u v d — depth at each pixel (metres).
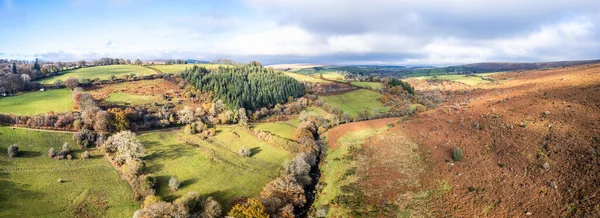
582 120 79.12
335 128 125.62
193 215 70.12
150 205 69.56
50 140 98.50
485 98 142.38
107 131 109.44
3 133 96.12
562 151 69.38
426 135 98.38
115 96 145.75
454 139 91.06
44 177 81.94
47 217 68.75
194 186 87.69
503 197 62.84
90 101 121.38
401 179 79.38
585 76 132.12
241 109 143.88
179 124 129.50
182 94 160.38
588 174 59.06
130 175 86.69
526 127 84.75
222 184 89.38
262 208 68.94
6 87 134.88
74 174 85.69
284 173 92.31
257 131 126.88
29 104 122.25
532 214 56.28
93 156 95.94
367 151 97.38
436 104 178.12
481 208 62.22
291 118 154.38
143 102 143.12
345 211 71.75
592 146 66.62
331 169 94.38
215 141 117.94
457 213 63.00
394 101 183.12
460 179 72.75
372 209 70.56
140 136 113.19
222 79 184.88
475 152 81.00
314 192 87.12
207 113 143.88
